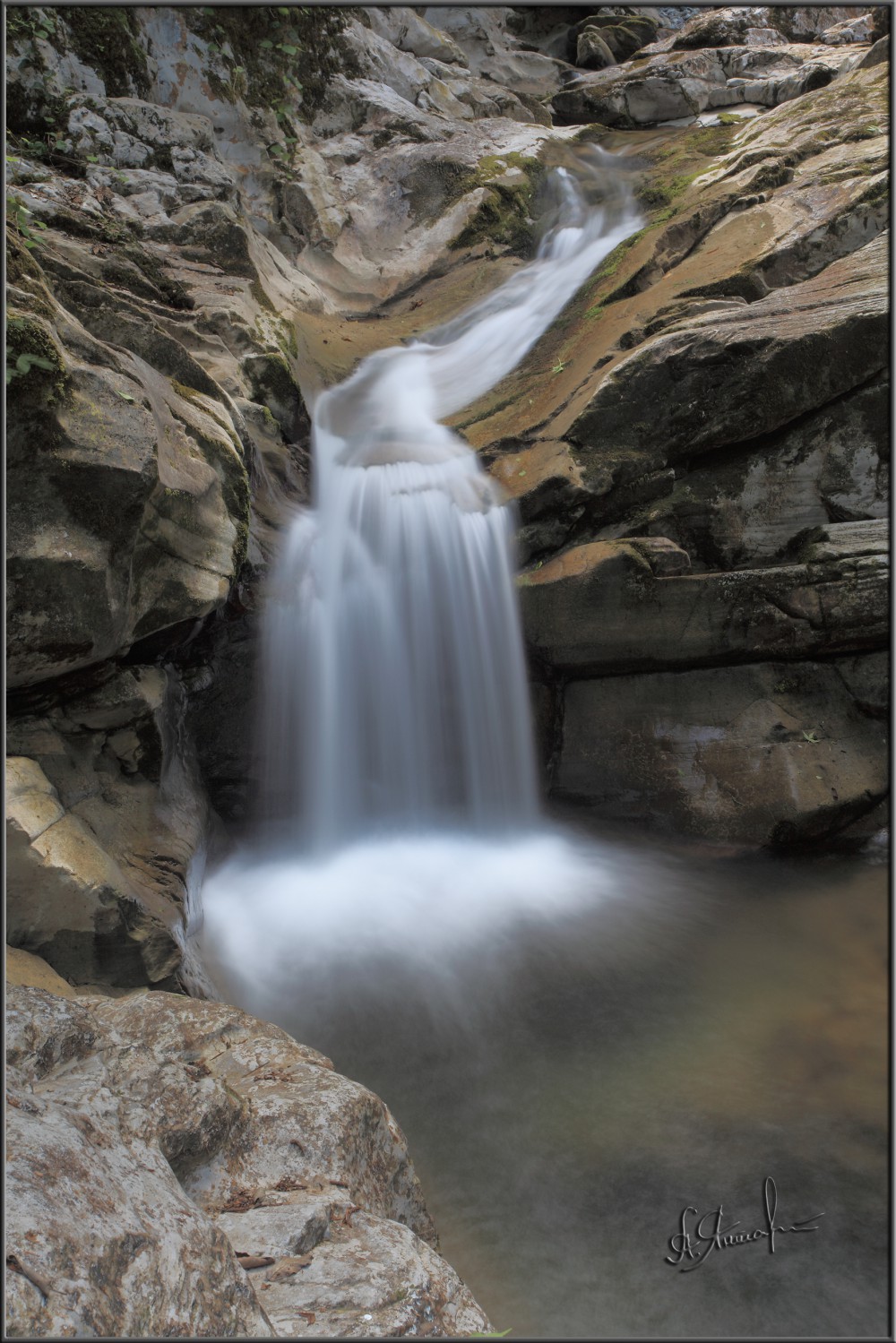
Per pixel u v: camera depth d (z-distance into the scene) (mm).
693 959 5250
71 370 3945
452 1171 3641
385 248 11141
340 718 6750
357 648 6816
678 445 6867
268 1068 3008
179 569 4715
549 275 10242
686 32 15070
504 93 14078
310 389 8367
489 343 9523
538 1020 4707
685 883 6160
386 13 13766
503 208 11312
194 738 6254
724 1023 4613
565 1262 3180
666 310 7684
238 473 5414
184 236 8219
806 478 6668
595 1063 4332
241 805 6488
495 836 6992
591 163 12414
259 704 6371
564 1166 3645
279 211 10656
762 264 7637
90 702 4453
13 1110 1925
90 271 6461
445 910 5828
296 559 6613
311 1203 2434
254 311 7781
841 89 10227
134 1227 1825
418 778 6961
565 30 17016
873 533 6375
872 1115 3875
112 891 3791
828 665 6480
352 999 4859
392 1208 2871
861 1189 3461
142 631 4625
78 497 3900
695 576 6484
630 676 6836
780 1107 3943
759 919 5664
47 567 3803
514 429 7762
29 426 3674
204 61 10047
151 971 3922
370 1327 2037
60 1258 1623
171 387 5277
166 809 4996
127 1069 2475
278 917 5688
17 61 8078
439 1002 4859
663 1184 3523
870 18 14609
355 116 12078
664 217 9664
